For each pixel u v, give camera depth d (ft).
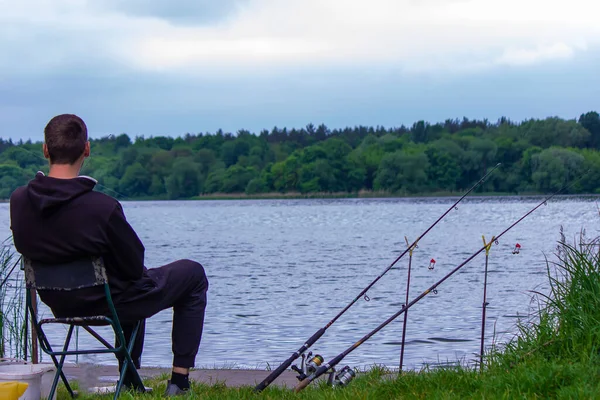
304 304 52.39
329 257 97.19
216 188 528.22
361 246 117.80
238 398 16.89
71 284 14.62
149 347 34.55
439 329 38.81
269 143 620.49
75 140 14.93
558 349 18.13
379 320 43.16
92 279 14.61
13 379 15.71
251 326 42.16
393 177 482.28
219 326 42.24
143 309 15.39
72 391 17.42
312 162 508.12
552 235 130.82
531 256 89.66
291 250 111.14
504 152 461.37
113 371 22.44
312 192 504.02
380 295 56.18
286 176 513.86
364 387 17.24
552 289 20.10
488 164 464.24
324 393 16.62
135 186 508.53
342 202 437.17
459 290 57.47
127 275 15.02
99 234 14.48
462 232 152.15
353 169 501.56
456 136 510.99
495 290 56.54
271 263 89.35
